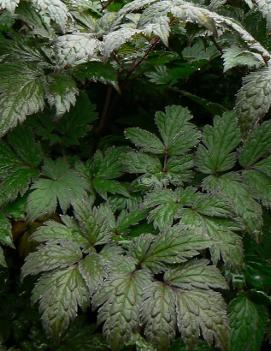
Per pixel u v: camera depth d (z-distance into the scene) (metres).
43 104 0.49
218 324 0.42
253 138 0.53
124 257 0.45
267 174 0.52
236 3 0.59
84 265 0.45
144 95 0.65
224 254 0.46
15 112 0.47
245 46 0.53
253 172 0.52
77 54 0.46
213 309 0.42
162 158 0.55
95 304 0.42
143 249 0.46
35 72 0.51
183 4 0.47
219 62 0.63
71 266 0.45
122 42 0.44
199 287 0.43
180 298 0.43
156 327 0.41
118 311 0.42
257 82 0.48
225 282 0.44
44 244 0.49
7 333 0.50
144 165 0.53
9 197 0.49
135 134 0.55
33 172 0.51
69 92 0.49
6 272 0.51
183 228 0.46
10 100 0.48
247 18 0.58
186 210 0.49
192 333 0.41
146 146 0.54
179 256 0.44
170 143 0.54
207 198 0.49
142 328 0.48
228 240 0.47
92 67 0.52
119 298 0.42
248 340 0.48
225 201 0.49
